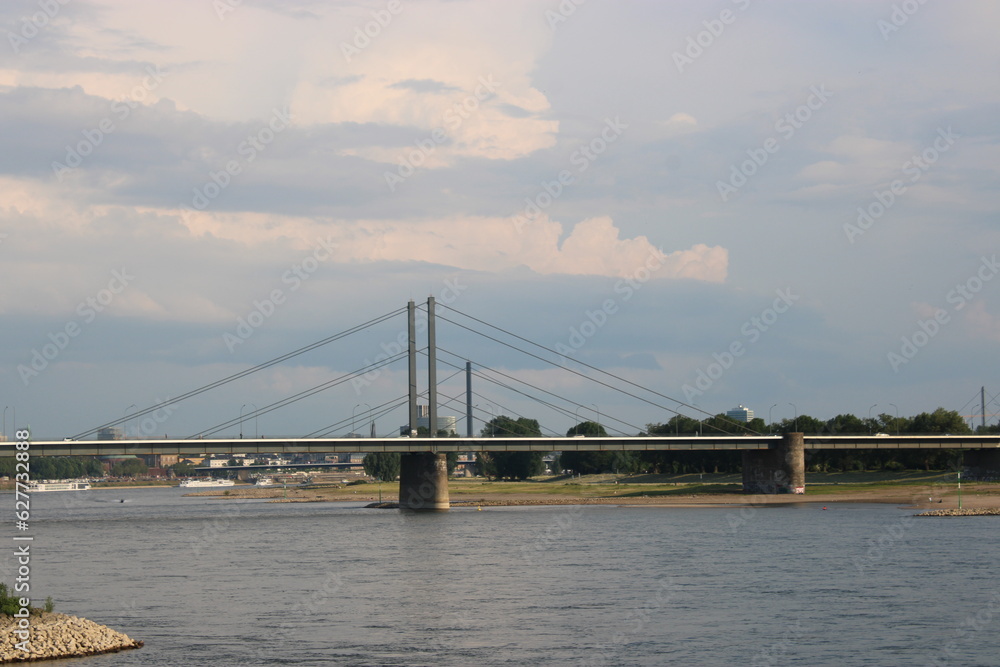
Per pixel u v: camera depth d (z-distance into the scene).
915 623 83.25
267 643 77.38
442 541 158.12
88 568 123.75
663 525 183.75
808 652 74.25
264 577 114.25
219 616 88.38
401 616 88.31
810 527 171.25
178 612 90.38
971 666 70.44
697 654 73.88
